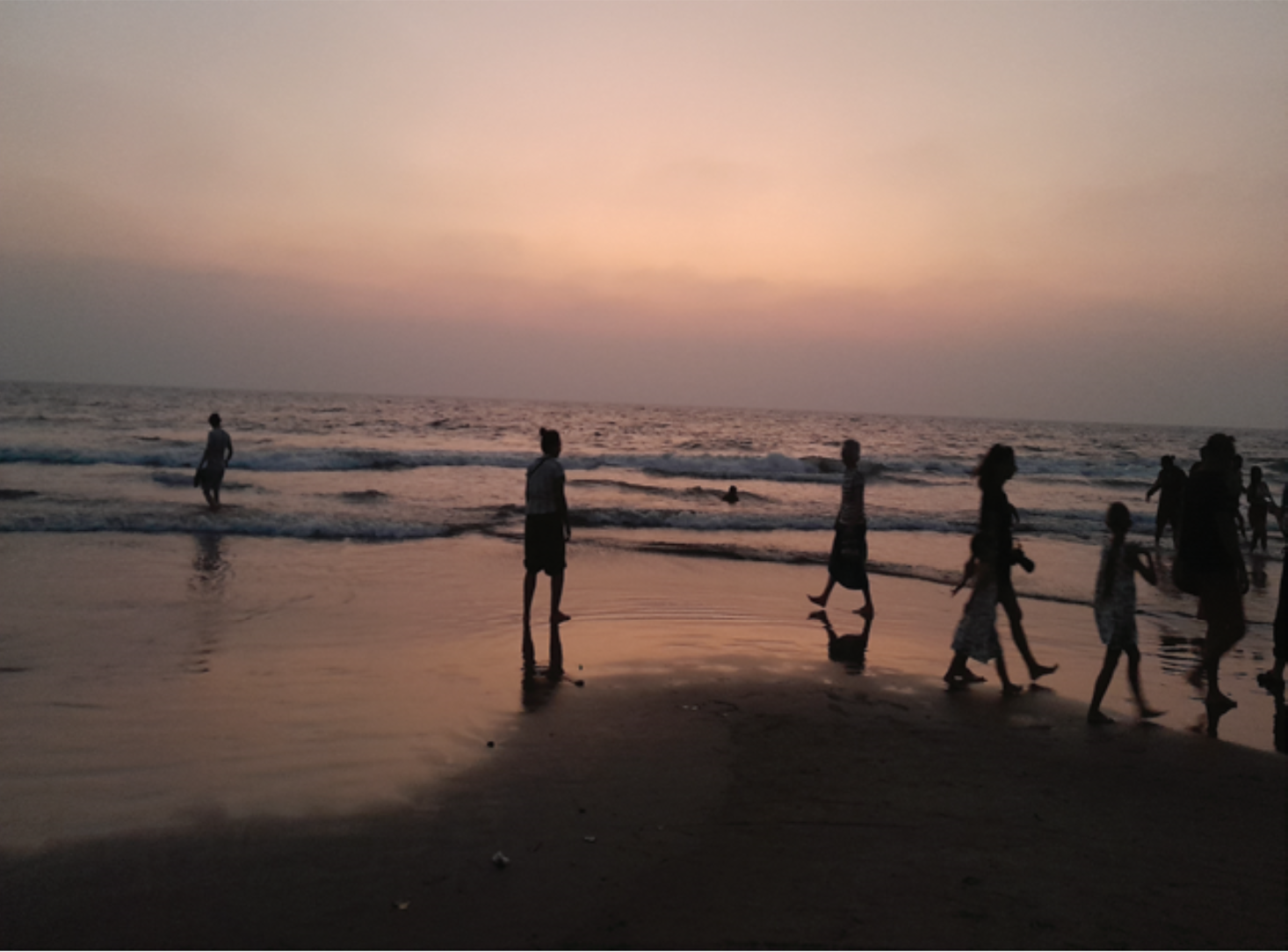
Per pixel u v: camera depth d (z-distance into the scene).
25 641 7.05
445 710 5.63
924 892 3.34
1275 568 14.29
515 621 8.38
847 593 10.57
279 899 3.25
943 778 4.62
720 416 110.62
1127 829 4.03
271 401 86.69
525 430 53.28
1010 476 6.70
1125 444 67.25
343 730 5.20
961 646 6.63
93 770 4.51
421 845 3.72
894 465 33.72
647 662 7.03
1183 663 7.74
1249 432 193.75
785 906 3.21
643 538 14.52
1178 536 6.26
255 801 4.17
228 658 6.73
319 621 8.03
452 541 13.15
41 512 13.51
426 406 88.12
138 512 13.84
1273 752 5.23
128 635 7.34
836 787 4.46
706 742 5.12
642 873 3.48
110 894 3.27
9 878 3.38
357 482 20.70
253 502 16.06
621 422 72.81
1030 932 3.06
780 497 21.84
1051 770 4.79
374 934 3.01
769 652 7.49
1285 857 3.78
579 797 4.27
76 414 47.59
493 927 3.05
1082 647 8.23
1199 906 3.31
